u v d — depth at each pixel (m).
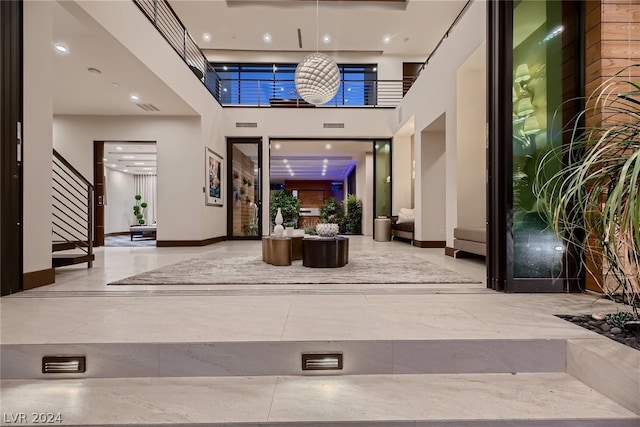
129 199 14.01
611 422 1.27
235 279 3.26
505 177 2.74
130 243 8.42
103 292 2.73
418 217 6.89
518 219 2.77
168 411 1.33
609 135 1.61
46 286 2.98
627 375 1.33
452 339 1.66
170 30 6.79
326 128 8.73
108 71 4.77
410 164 8.77
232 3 7.41
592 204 1.70
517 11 2.80
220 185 8.26
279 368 1.63
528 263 2.76
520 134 2.78
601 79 2.54
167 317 2.04
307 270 3.83
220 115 8.25
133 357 1.62
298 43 9.05
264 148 8.66
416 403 1.38
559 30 2.80
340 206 13.86
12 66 2.69
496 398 1.42
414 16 7.79
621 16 2.55
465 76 4.96
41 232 2.99
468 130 4.97
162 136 6.93
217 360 1.63
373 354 1.65
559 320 1.96
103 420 1.28
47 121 3.05
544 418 1.27
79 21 3.56
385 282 3.12
